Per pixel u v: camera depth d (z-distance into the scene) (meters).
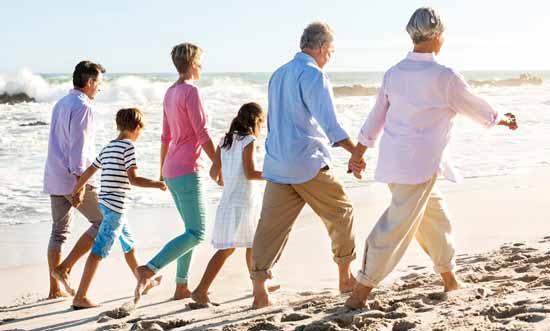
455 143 19.95
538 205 10.47
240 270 7.52
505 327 3.58
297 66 5.02
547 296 4.17
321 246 8.61
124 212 6.04
